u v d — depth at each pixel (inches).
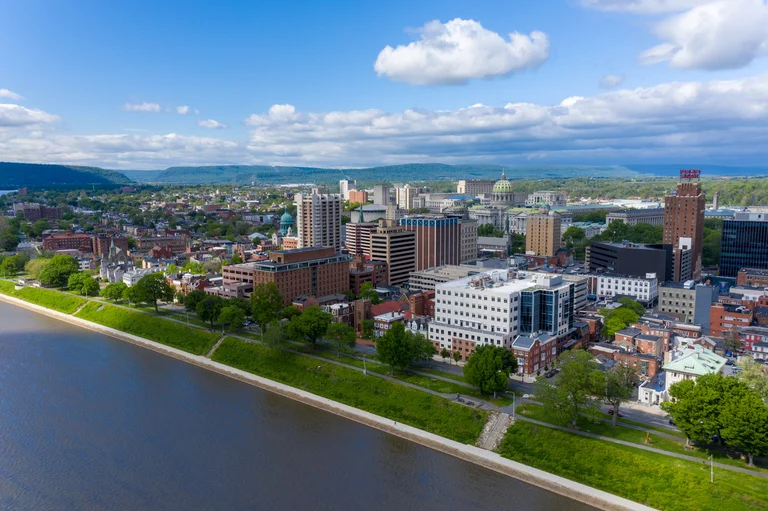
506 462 6092.5
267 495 5590.6
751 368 6643.7
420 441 6688.0
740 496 4997.5
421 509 5344.5
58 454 6397.6
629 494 5374.0
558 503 5398.6
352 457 6328.7
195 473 6003.9
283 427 7106.3
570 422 6486.2
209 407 7736.2
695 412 5674.2
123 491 5669.3
